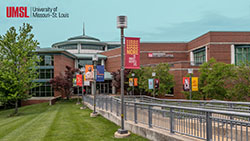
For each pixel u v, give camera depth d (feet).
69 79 125.70
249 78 62.75
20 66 83.20
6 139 33.81
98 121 46.52
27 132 38.34
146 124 30.86
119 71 132.98
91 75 60.03
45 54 136.77
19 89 79.82
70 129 38.50
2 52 78.54
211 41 111.86
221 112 17.84
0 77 78.18
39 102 134.82
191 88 65.36
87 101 93.86
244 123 16.61
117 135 30.37
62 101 122.72
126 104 37.29
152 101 69.05
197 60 133.80
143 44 144.97
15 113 82.79
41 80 136.77
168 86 105.40
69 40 204.13
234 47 112.06
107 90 158.40
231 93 64.18
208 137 19.40
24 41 82.43
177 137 22.81
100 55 167.12
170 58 146.61
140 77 119.85
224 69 72.23
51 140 30.83
